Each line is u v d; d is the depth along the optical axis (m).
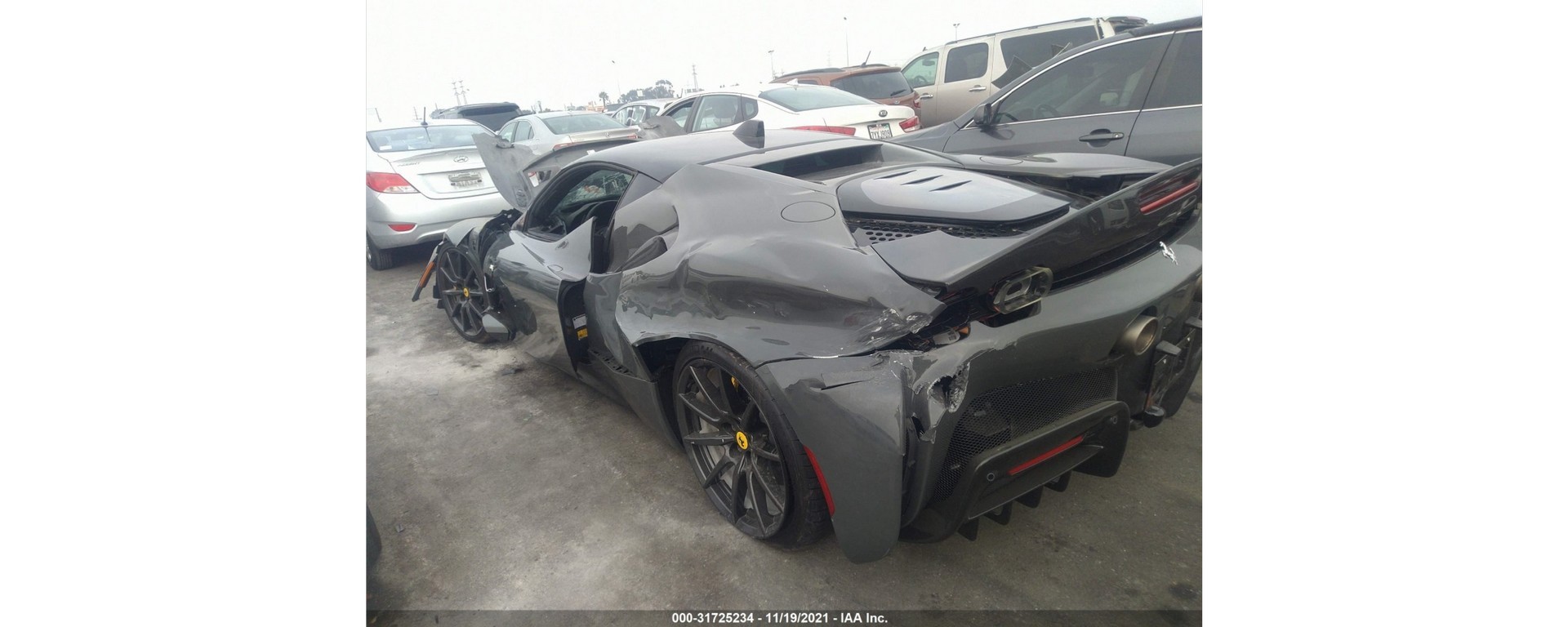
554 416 2.57
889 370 1.36
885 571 1.68
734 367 1.59
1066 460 1.57
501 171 4.95
